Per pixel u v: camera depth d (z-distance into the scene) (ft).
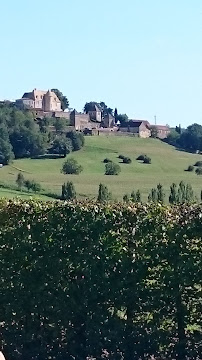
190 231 76.23
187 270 76.28
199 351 78.02
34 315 79.87
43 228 79.15
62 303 78.89
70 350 79.46
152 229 76.69
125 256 76.95
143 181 555.28
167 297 77.00
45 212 79.46
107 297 77.56
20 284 79.82
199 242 76.38
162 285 76.95
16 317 80.33
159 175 635.66
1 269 80.18
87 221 77.97
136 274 76.84
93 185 497.05
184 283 76.54
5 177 551.59
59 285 78.89
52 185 492.54
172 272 76.64
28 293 79.66
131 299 77.25
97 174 634.02
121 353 78.79
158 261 76.64
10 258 79.87
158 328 77.77
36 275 79.36
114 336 78.18
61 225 78.74
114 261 77.15
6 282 80.12
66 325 79.25
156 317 77.61
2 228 80.23
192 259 76.38
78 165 643.04
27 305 79.87
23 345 80.53
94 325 78.43
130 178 588.91
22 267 79.66
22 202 81.15
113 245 77.25
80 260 78.02
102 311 78.07
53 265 78.79
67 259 78.43
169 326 77.92
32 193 432.25
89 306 78.18
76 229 78.18
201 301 77.20
